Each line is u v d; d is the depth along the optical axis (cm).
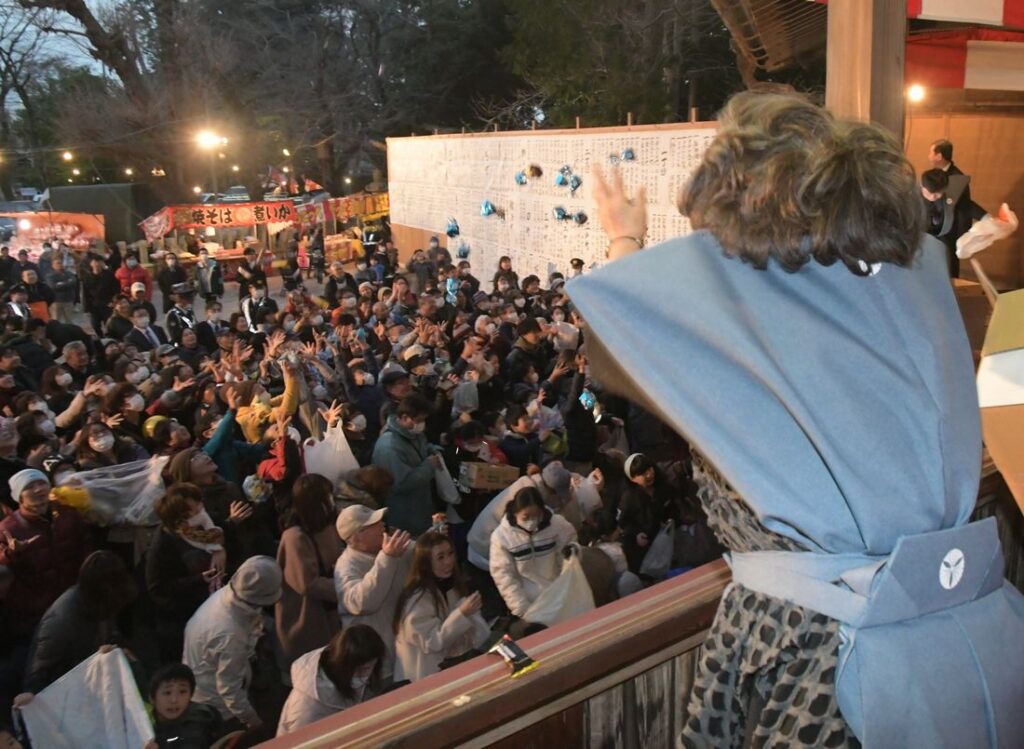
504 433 696
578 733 150
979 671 90
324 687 344
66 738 332
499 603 547
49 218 2584
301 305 1376
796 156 93
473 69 3697
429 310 1168
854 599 89
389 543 422
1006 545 216
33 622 480
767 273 96
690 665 162
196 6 3622
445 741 133
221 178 3850
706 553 527
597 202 123
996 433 157
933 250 107
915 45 554
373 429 803
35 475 491
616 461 600
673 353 96
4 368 905
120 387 687
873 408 90
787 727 91
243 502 538
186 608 474
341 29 3900
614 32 2412
